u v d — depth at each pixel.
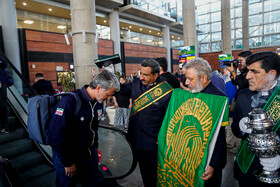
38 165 2.66
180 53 9.66
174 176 1.43
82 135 1.54
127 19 14.82
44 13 11.77
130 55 14.55
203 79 1.30
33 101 1.52
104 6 12.17
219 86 2.33
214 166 1.22
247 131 0.98
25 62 9.21
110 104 7.88
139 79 1.91
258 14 21.33
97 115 1.63
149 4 14.37
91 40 4.71
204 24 24.31
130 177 2.50
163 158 1.50
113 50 13.25
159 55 17.03
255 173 1.02
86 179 1.69
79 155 1.57
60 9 11.20
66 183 1.57
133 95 1.84
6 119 2.79
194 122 1.33
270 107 1.03
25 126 3.00
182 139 1.40
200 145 1.27
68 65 10.84
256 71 1.05
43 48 9.83
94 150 1.77
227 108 1.18
